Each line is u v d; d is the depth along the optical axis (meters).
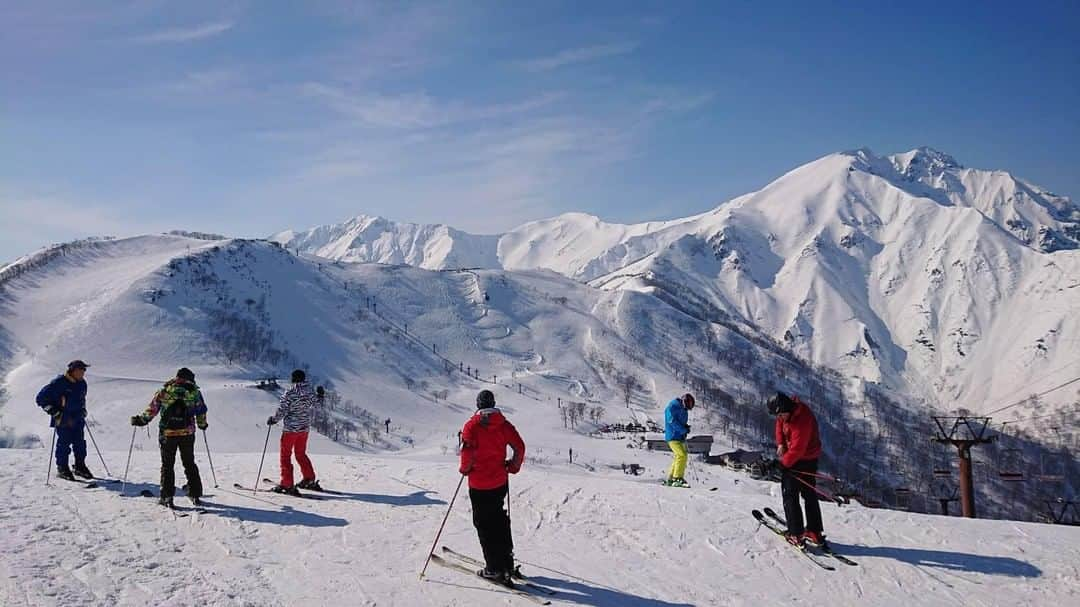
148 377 168.25
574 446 146.50
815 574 10.78
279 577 9.87
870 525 12.77
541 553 11.38
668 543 11.82
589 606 9.45
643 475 102.38
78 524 11.57
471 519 12.89
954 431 29.67
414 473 16.78
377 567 10.44
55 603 8.39
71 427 15.02
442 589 9.72
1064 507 36.16
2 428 106.94
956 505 137.25
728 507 13.54
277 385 164.25
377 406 192.25
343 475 16.53
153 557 10.26
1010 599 10.16
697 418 198.62
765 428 198.38
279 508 13.33
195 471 13.41
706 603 9.77
